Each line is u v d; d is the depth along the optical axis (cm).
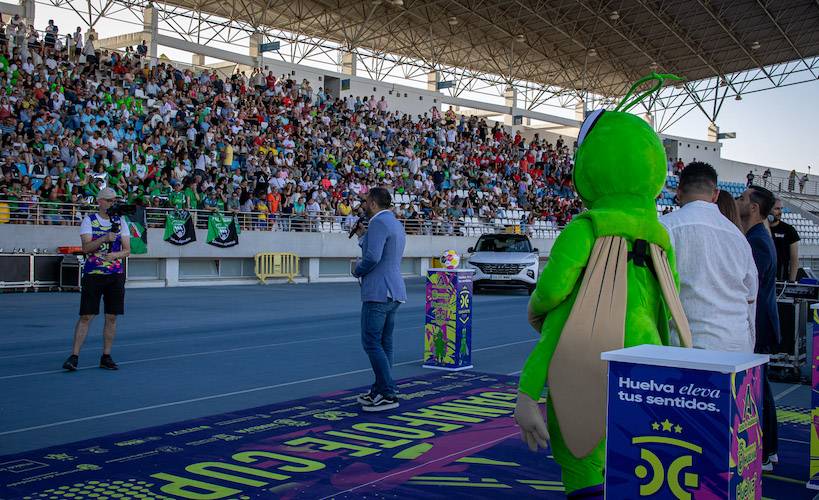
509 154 4134
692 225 416
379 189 690
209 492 449
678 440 246
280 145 2933
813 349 482
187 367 905
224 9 3666
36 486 456
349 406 696
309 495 448
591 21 4109
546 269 333
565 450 327
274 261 2538
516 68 4972
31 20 2969
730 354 266
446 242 3067
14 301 1697
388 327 704
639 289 332
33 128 2139
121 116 2467
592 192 355
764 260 607
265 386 791
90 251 854
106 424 616
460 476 490
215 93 2975
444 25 4128
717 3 3822
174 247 2241
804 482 499
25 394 736
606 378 313
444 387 798
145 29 3381
